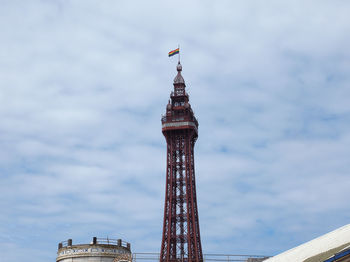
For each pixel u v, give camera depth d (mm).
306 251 123438
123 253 187375
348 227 128250
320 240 128500
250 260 176875
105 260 181125
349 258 95125
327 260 98062
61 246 191375
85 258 180500
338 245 114625
